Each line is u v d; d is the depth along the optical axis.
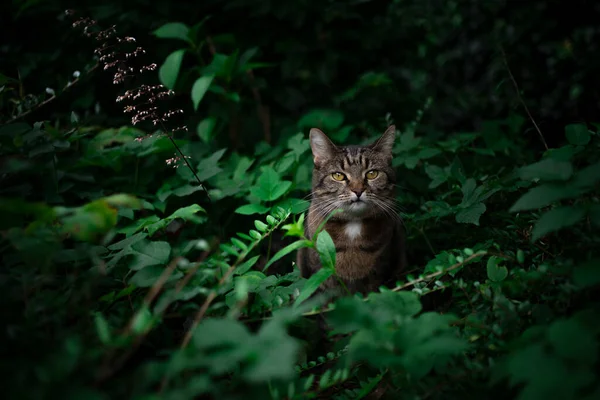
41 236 0.70
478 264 0.81
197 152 1.08
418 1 1.41
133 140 0.97
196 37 1.09
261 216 0.99
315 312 0.71
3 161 0.80
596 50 1.25
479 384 0.66
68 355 0.51
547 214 0.62
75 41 1.15
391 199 1.01
